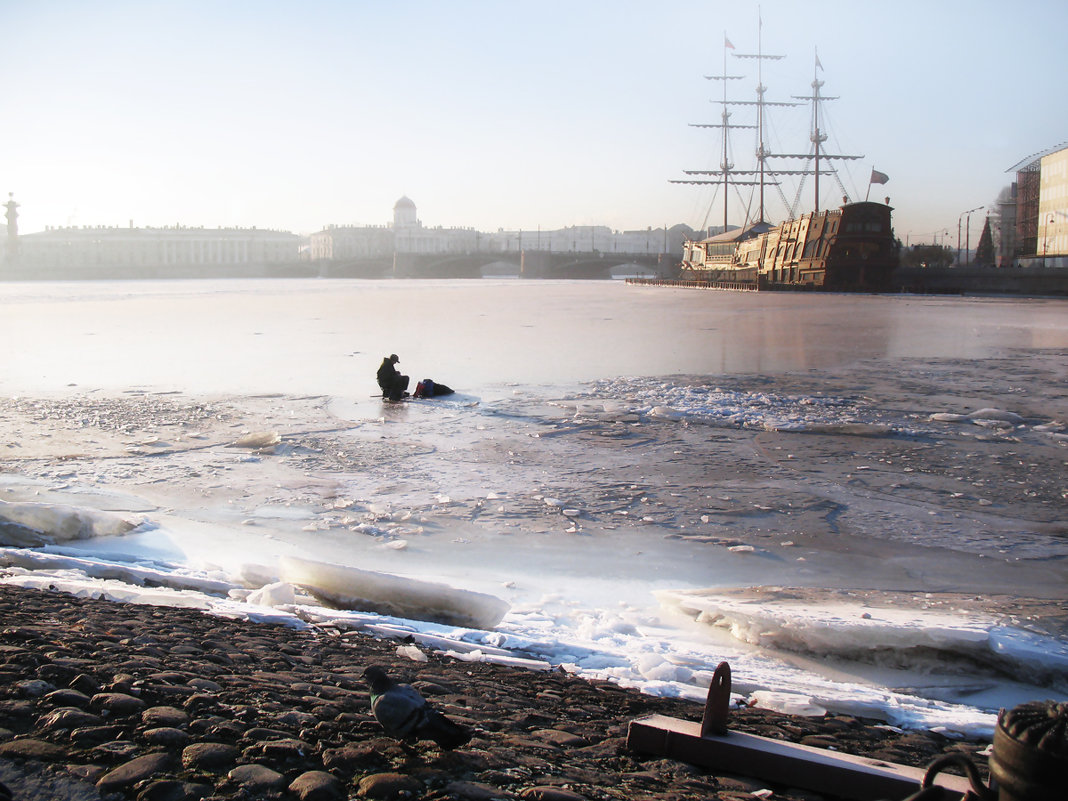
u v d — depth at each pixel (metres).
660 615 9.04
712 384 26.70
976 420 20.53
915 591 9.88
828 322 54.25
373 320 55.62
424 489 14.45
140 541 11.25
